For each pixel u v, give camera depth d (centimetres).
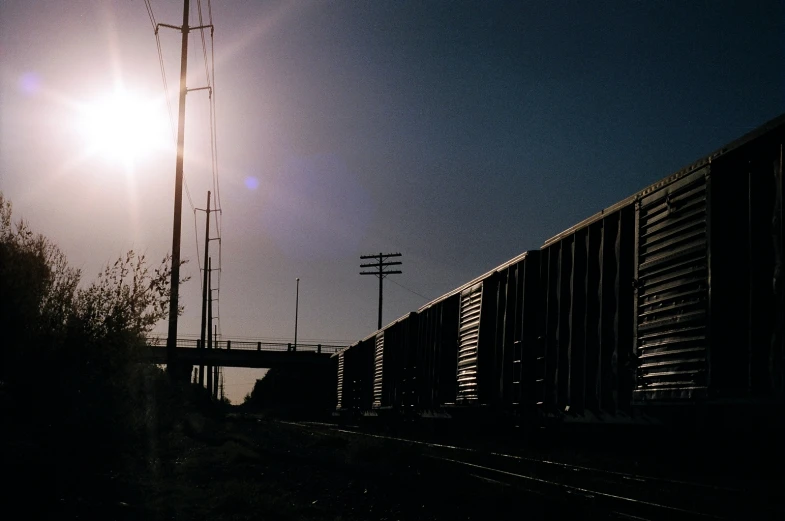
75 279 1307
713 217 1090
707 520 900
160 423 1725
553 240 1786
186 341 5884
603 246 1495
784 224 966
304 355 6900
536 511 979
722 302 1062
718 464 1435
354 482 1305
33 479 1014
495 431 2383
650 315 1246
